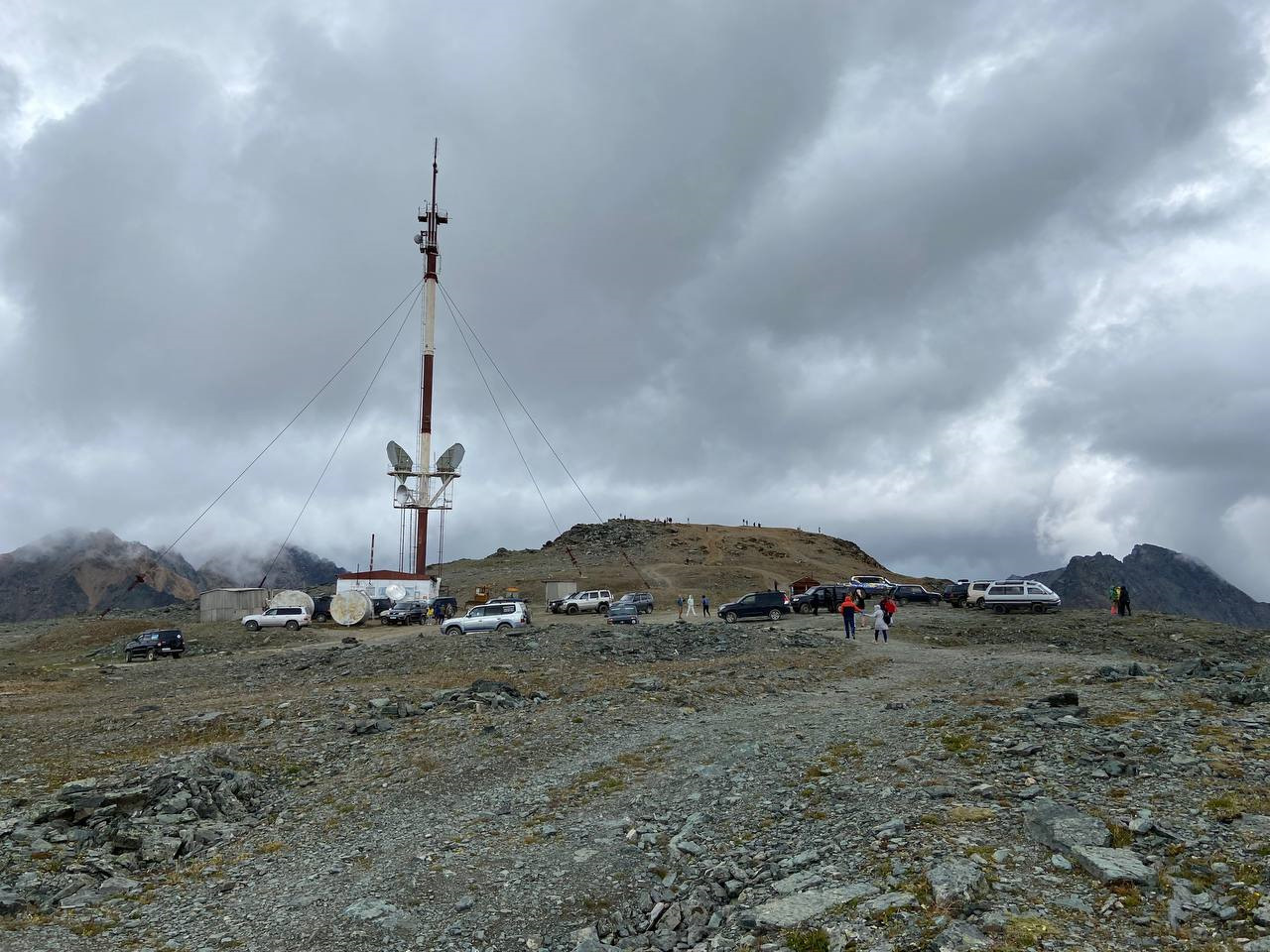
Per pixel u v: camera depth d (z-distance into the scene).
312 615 62.41
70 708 26.33
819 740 14.27
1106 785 9.61
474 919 8.33
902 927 6.60
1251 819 8.02
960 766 11.14
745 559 118.62
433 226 92.88
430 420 91.25
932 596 61.91
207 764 15.66
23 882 10.46
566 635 38.41
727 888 8.40
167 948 8.39
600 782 13.13
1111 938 6.14
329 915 8.73
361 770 15.66
